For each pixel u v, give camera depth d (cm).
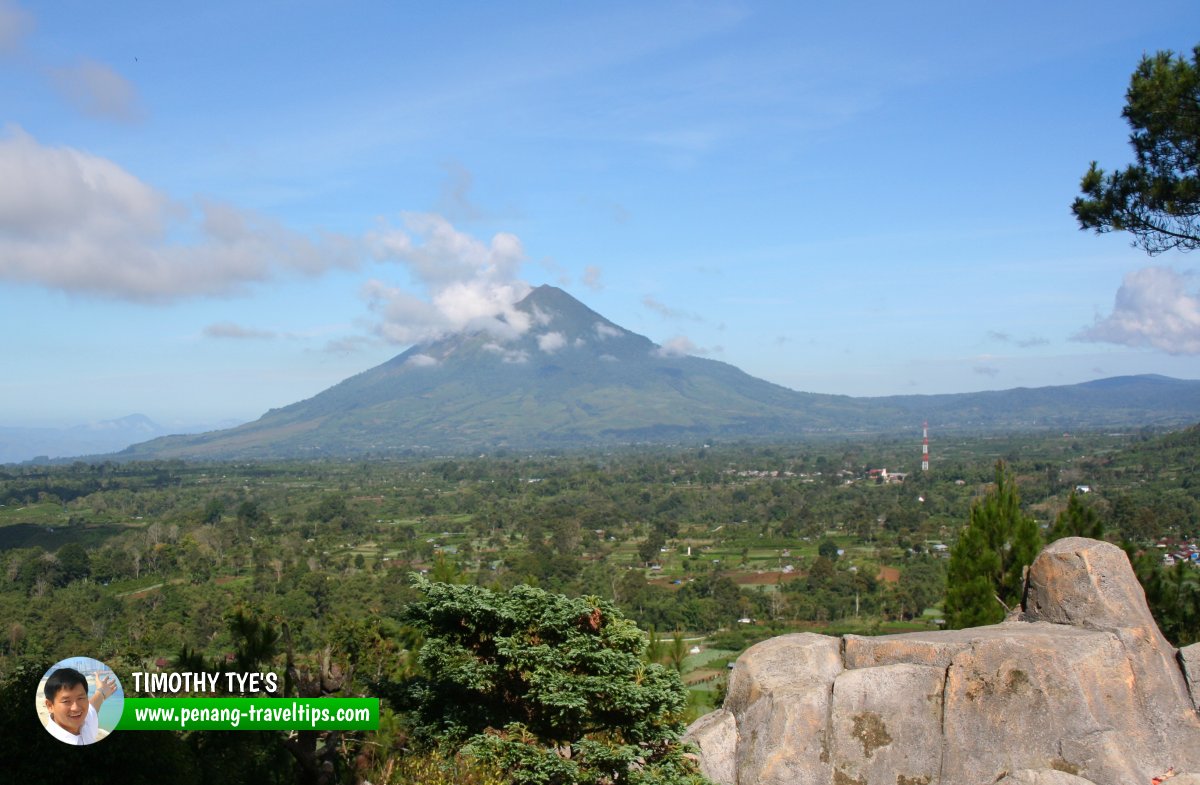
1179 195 1462
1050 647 1032
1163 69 1481
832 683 1096
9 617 5347
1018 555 1703
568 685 1025
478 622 1104
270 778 1060
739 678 1162
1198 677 1077
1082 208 1614
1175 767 1009
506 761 1011
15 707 834
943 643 1076
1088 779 965
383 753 1109
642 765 1045
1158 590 1675
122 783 845
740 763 1104
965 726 1027
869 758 1052
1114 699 1028
